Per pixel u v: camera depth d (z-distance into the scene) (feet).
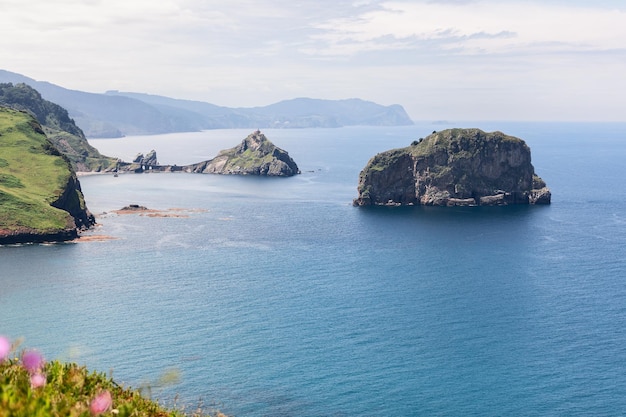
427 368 284.61
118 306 371.56
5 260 500.74
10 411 56.65
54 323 338.34
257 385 263.70
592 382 270.26
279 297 395.96
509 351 305.53
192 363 284.61
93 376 75.87
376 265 490.90
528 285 428.15
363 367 284.61
